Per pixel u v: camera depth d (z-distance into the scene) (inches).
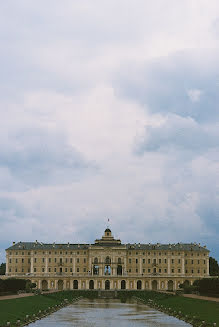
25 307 6683.1
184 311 6609.3
